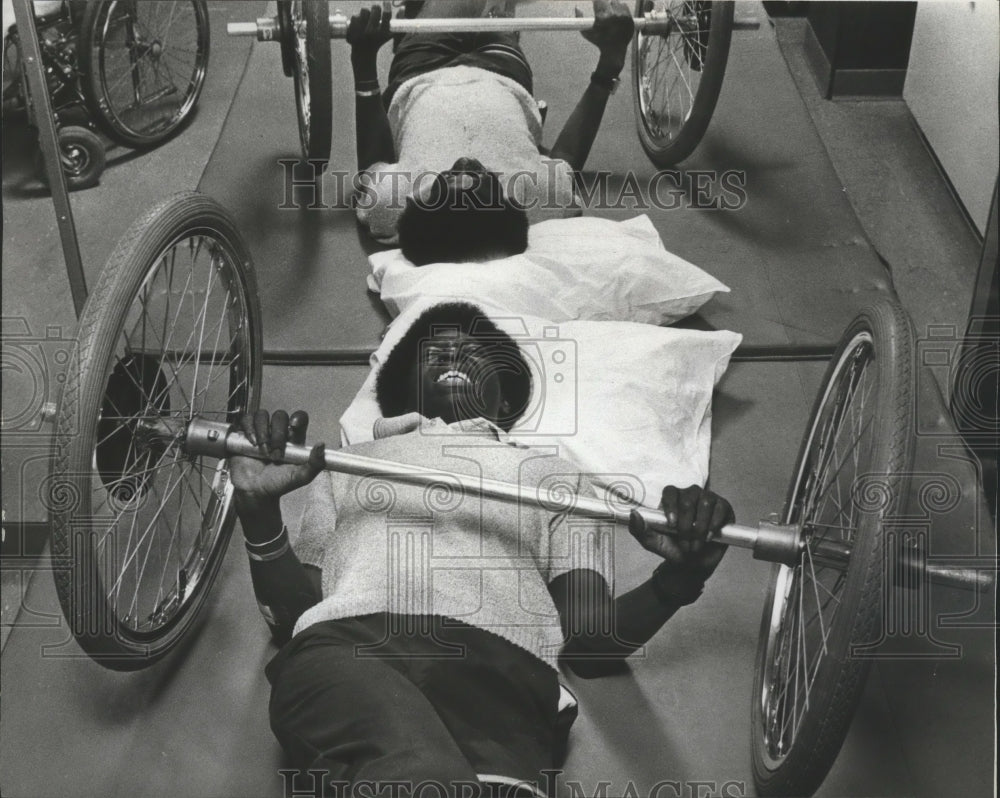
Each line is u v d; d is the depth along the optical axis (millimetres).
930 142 3270
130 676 1852
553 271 2389
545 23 2682
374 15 2582
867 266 2721
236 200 2875
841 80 3457
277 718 1510
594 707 1798
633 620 1691
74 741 1766
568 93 3232
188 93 3311
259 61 3402
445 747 1398
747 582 2006
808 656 1750
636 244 2469
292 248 2725
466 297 2258
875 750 1758
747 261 2705
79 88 3006
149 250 1655
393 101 2764
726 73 3330
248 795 1695
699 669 1862
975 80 2930
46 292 2412
